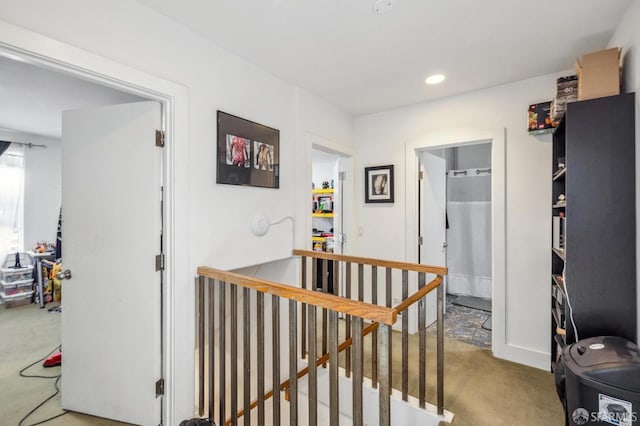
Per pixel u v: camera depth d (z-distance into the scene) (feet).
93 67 4.45
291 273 8.45
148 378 5.57
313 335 4.41
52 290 13.42
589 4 5.02
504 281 8.26
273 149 7.74
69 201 6.01
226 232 6.57
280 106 8.02
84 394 6.02
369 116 10.82
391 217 10.41
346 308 4.00
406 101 9.59
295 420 4.67
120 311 5.71
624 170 4.99
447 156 14.94
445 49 6.51
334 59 6.97
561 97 6.31
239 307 8.31
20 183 13.33
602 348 4.48
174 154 5.54
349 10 5.24
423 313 5.96
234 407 5.54
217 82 6.36
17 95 8.35
